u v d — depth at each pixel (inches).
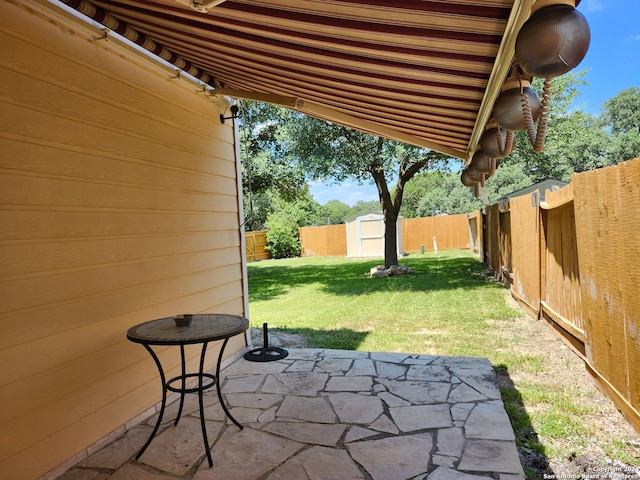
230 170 190.7
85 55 112.6
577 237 159.8
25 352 94.2
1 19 91.2
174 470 99.0
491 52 73.3
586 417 126.3
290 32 81.4
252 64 113.1
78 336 108.0
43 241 99.3
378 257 727.1
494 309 281.1
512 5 56.5
